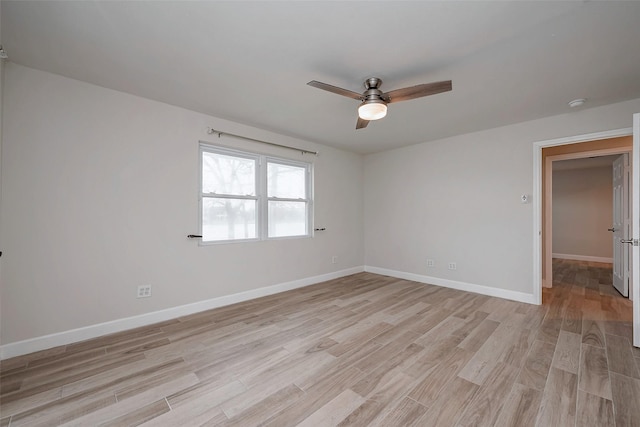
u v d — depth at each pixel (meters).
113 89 2.65
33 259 2.28
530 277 3.52
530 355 2.21
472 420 1.52
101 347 2.35
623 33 1.79
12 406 1.62
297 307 3.36
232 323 2.87
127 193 2.74
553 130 3.35
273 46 1.97
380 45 1.95
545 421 1.51
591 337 2.52
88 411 1.59
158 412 1.58
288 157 4.16
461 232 4.14
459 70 2.28
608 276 4.96
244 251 3.65
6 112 2.16
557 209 6.97
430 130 3.89
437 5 1.56
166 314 2.97
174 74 2.37
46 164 2.33
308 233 4.53
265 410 1.60
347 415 1.56
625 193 3.78
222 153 3.52
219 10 1.61
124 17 1.66
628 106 2.90
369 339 2.50
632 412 1.57
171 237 3.03
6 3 1.53
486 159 3.88
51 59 2.14
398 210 4.92
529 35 1.83
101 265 2.60
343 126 3.71
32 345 2.26
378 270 5.24
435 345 2.38
